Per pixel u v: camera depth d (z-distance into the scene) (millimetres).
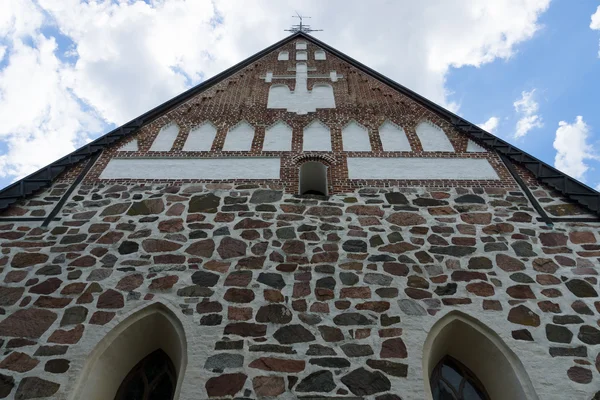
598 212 9703
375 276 8578
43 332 7547
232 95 14195
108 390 7438
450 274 8672
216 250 9008
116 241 9195
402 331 7703
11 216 9672
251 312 7906
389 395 6898
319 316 7875
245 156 11695
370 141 12312
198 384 6941
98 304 7992
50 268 8602
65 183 10672
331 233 9422
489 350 7781
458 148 12031
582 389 7043
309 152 11852
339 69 15625
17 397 6754
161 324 8016
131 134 12391
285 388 6930
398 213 9992
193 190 10609
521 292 8359
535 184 10766
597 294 8328
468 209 10148
